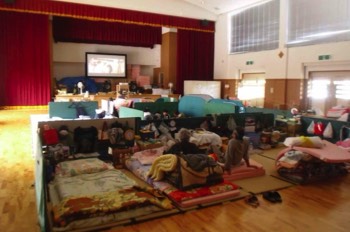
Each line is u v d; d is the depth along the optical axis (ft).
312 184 12.86
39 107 35.88
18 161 15.71
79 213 8.79
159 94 38.22
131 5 34.50
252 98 34.35
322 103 27.04
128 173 13.42
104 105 25.53
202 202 10.53
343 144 16.76
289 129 20.72
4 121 27.99
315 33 26.68
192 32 40.22
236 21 36.09
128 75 43.04
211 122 18.78
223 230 8.91
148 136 16.25
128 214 9.42
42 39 35.19
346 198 11.41
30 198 10.95
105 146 15.02
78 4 32.48
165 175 11.67
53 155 13.16
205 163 11.35
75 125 14.47
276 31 30.48
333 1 25.07
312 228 9.11
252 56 33.68
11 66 34.47
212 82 38.09
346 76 24.95
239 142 13.21
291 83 29.17
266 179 13.26
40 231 8.66
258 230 8.94
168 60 41.11
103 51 41.63
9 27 33.86
